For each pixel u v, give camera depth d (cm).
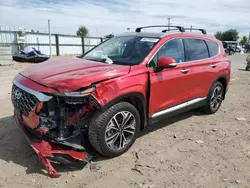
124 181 316
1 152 369
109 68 362
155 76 402
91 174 328
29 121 329
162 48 430
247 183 323
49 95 308
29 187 296
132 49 431
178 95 462
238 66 1948
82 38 3097
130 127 379
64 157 327
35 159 354
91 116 334
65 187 300
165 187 307
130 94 361
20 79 362
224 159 381
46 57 1880
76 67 370
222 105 686
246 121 557
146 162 361
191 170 346
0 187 293
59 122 319
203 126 514
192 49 500
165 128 493
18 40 2375
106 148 351
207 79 533
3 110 554
